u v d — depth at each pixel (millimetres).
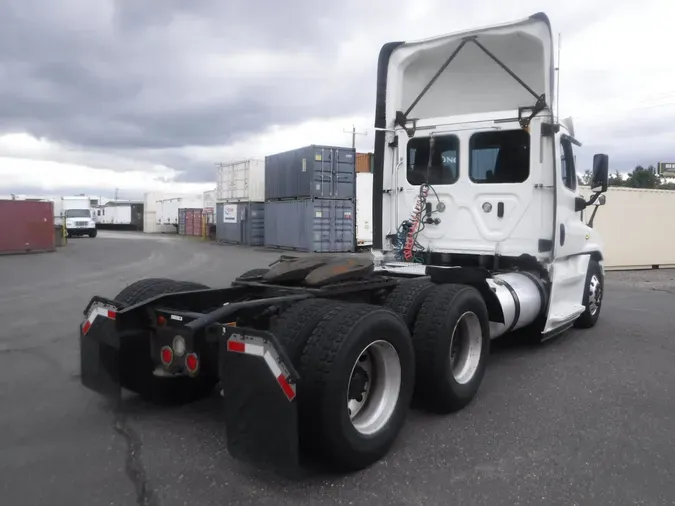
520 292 5742
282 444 3139
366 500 3189
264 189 29203
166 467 3590
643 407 4730
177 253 23562
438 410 4574
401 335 3840
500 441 4027
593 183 7051
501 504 3152
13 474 3480
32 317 8758
